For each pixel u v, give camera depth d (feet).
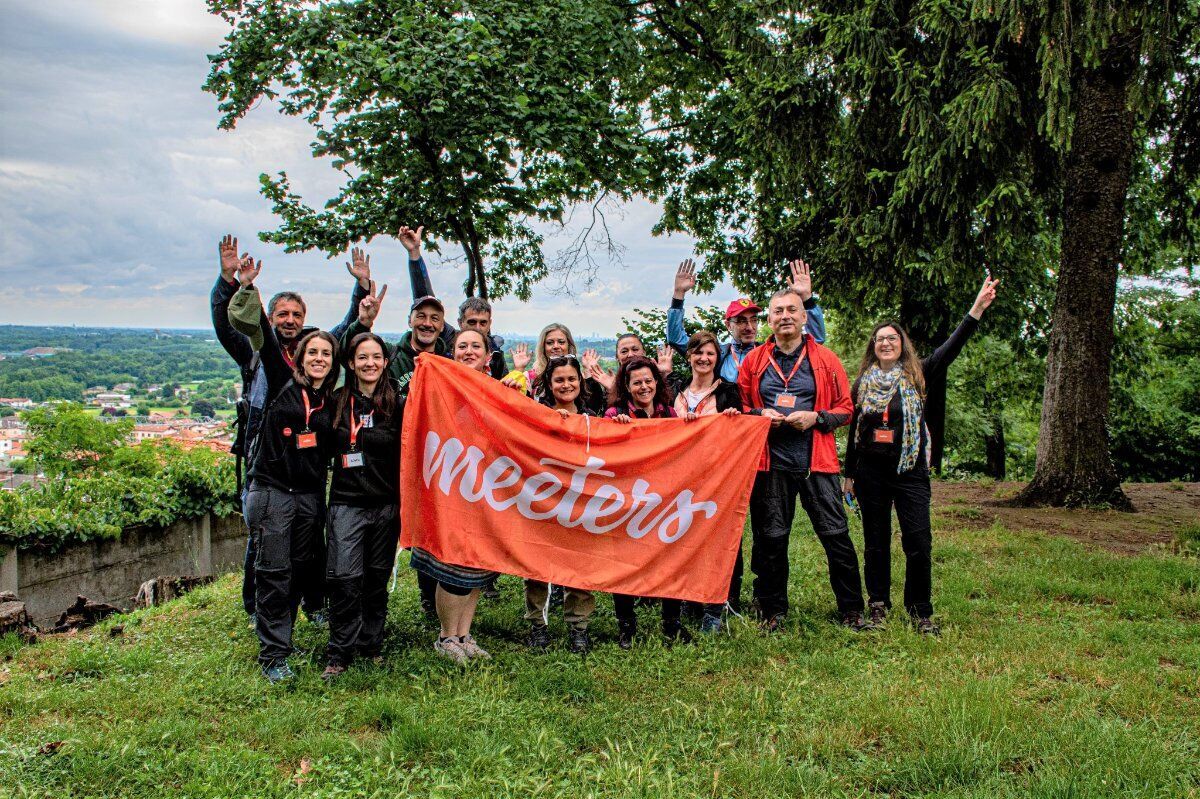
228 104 48.08
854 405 19.53
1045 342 56.08
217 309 16.78
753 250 51.26
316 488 16.56
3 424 131.95
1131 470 87.56
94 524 32.45
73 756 12.27
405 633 18.51
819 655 16.70
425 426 17.16
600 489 17.72
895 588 22.53
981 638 18.10
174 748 12.65
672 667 16.39
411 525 16.92
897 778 12.07
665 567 17.78
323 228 44.73
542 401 19.51
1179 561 25.05
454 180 43.45
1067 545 27.89
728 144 59.11
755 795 11.57
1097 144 36.32
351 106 42.45
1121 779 11.63
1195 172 38.01
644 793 11.41
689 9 58.95
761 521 19.15
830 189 44.96
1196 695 14.96
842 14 39.55
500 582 23.15
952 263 38.42
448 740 12.89
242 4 49.26
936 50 37.32
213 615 20.88
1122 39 33.06
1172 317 77.66
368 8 43.45
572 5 45.34
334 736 13.14
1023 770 12.21
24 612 21.24
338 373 16.93
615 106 60.13
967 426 82.94
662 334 50.80
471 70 40.11
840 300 46.73
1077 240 37.01
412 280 20.99
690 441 18.15
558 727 13.53
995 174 36.09
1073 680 15.66
